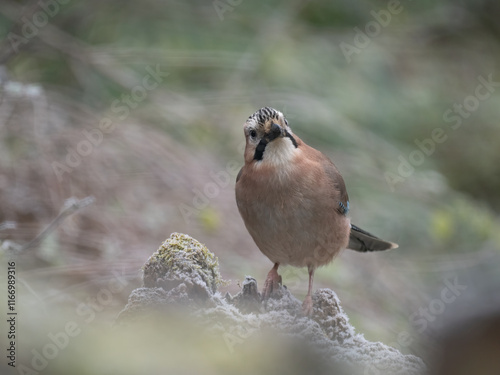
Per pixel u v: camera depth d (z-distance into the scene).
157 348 3.08
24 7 12.74
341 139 14.28
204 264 5.58
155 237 10.74
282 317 5.05
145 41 14.52
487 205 16.94
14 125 11.14
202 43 14.79
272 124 7.25
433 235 13.05
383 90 16.30
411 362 4.90
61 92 13.02
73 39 13.40
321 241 7.48
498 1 20.53
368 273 11.87
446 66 18.62
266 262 11.39
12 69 13.02
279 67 14.83
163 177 11.62
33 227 10.04
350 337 5.63
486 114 17.66
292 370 3.56
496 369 1.92
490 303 1.96
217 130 13.23
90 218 10.48
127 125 12.14
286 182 7.17
